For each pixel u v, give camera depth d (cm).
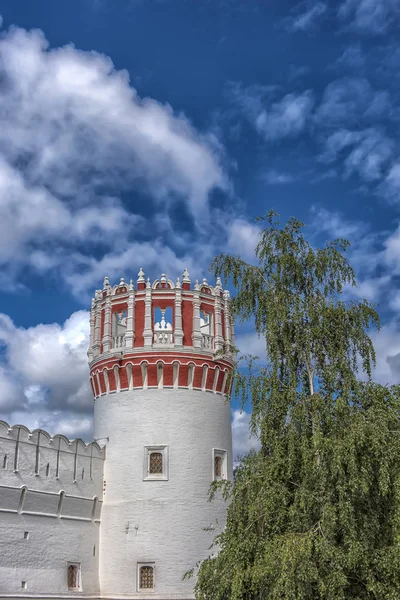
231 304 3300
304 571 2302
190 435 4522
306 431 2742
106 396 4712
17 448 3859
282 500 2622
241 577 2514
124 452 4506
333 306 3014
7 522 3722
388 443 2461
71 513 4194
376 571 2395
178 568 4234
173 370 4594
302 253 3222
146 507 4353
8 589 3619
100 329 4859
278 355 2998
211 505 4447
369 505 2472
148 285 4741
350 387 2786
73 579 4128
